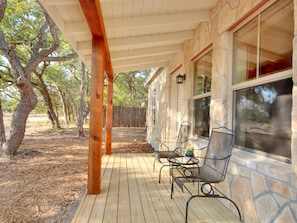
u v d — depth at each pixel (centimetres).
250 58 238
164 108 633
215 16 299
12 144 617
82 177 438
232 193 236
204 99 362
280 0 193
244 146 246
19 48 801
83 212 232
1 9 548
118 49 437
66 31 287
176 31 393
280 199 166
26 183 399
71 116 2059
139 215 226
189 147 391
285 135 183
